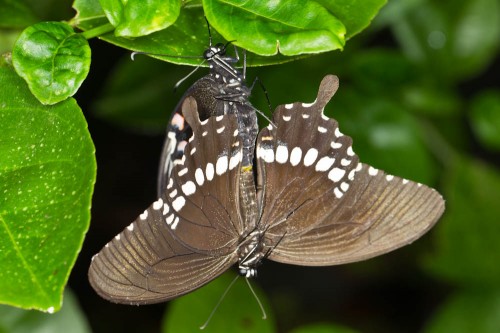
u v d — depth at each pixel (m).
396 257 0.95
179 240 0.75
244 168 0.76
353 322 0.99
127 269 0.74
